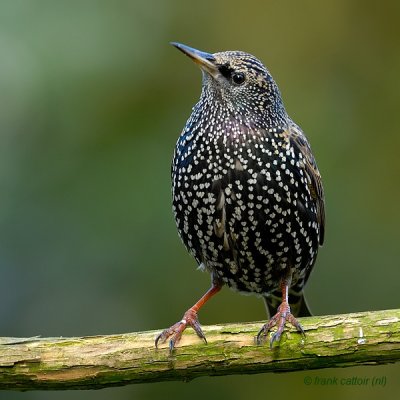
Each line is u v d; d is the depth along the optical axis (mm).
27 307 13273
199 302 9664
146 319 13109
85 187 13594
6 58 13844
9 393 12875
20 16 14055
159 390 12992
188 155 9078
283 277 9516
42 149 13805
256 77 9094
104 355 8094
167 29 14711
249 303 13242
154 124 14203
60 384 8156
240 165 8930
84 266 13312
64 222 13430
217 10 14828
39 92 13938
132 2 14672
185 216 9234
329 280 13219
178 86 14484
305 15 14820
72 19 14266
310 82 14617
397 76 14594
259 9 14805
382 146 14133
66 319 13219
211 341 8117
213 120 9039
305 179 9227
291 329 8047
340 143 14062
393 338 7844
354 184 13734
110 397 12961
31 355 8094
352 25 14805
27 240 13367
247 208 8969
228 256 9281
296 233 9195
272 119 9156
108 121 14172
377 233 13430
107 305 13219
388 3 14766
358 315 8016
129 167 13750
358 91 14578
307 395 13086
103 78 14289
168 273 13180
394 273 13219
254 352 8070
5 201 13453
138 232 13289
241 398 13055
